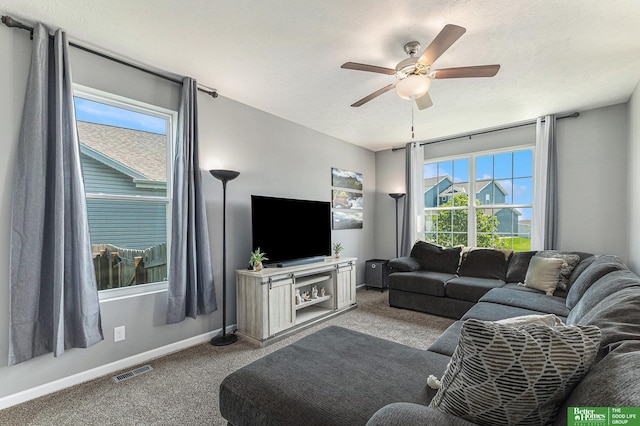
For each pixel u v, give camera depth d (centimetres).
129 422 183
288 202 372
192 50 241
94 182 250
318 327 345
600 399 73
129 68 260
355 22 206
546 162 390
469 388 93
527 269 353
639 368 75
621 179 354
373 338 200
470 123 423
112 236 259
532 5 188
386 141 520
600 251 366
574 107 366
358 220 543
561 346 88
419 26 210
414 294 402
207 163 314
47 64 211
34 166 203
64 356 220
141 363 257
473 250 416
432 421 91
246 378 151
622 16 198
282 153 400
